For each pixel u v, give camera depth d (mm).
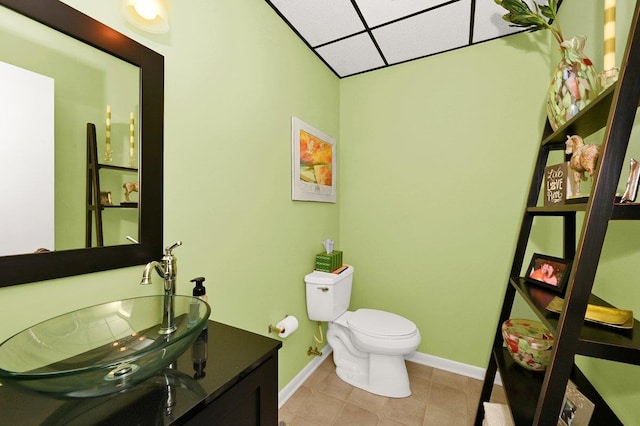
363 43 1843
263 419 748
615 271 943
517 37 1735
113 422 501
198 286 924
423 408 1575
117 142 844
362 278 2254
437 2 1479
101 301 813
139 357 499
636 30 617
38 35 685
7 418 510
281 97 1606
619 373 885
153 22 929
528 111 1707
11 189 647
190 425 536
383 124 2162
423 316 2033
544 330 1184
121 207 854
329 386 1777
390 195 2143
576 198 864
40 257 684
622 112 622
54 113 715
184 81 1053
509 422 1097
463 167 1892
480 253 1850
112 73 830
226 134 1243
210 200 1169
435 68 1972
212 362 702
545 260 1142
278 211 1592
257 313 1436
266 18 1479
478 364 1864
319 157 1989
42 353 618
